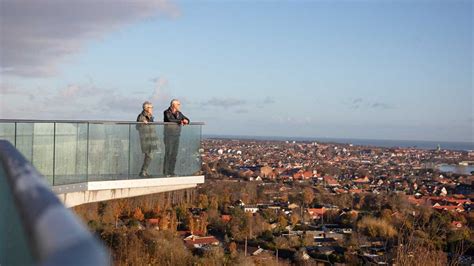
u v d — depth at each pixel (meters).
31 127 10.48
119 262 15.96
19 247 1.84
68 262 0.95
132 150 12.38
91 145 11.66
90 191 11.84
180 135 13.23
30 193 1.71
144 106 12.66
